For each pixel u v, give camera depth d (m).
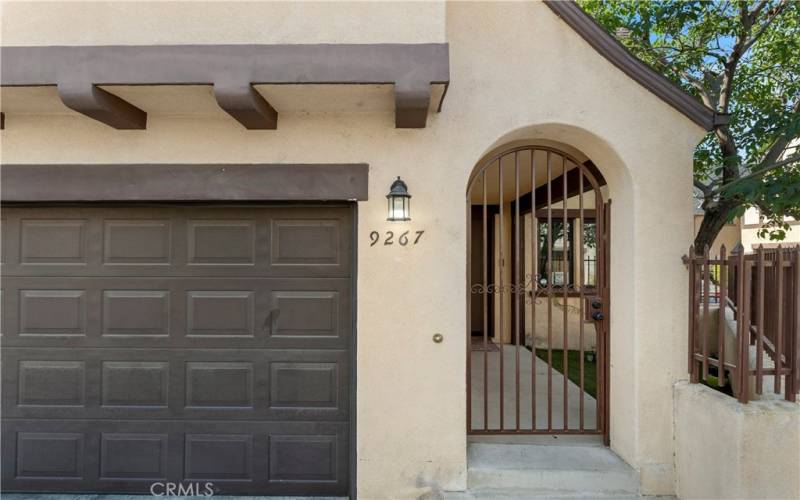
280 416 3.27
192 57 2.59
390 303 3.12
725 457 2.60
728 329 3.49
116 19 2.76
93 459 3.29
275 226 3.30
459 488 3.09
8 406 3.29
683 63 4.79
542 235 6.70
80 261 3.31
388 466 3.10
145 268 3.30
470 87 3.15
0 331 3.30
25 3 2.75
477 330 7.43
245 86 2.58
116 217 3.31
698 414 2.85
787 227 4.26
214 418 3.28
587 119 3.15
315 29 2.78
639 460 3.09
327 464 3.27
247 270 3.29
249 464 3.27
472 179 3.55
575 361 6.31
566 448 3.41
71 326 3.30
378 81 2.61
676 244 3.14
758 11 4.21
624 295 3.27
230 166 3.13
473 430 3.53
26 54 2.62
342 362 3.28
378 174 3.13
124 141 3.13
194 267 3.30
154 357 3.29
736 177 4.26
